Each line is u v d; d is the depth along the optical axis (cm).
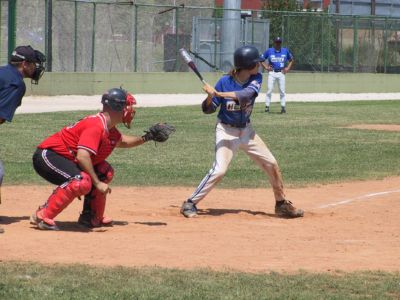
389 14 11212
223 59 8156
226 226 2106
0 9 6938
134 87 7812
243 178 3036
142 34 8056
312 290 1427
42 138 4075
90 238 1872
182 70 8200
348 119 5653
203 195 2241
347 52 9288
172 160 3459
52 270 1520
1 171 2017
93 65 7575
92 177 1938
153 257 1678
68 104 6488
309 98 8225
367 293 1419
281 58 6022
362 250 1812
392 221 2241
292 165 3388
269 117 5675
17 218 2136
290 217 2283
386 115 6100
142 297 1352
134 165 3288
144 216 2238
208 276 1506
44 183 2798
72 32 7506
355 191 2811
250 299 1359
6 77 1881
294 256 1728
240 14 8162
